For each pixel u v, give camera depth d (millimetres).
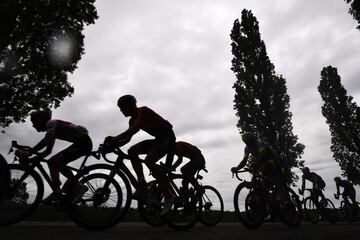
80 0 18141
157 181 4109
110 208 3811
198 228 4758
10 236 2924
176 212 4430
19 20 16312
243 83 27984
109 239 3012
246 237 3422
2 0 15133
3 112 17391
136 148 4082
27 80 17938
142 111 4039
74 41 18422
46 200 3688
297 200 6023
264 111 26578
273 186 5746
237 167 5754
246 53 28359
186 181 4672
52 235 3098
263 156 5715
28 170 3727
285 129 26609
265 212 5457
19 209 3670
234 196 5172
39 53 17688
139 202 4156
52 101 19125
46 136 3844
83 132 4070
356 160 33625
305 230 4699
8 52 16734
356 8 14641
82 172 3709
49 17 16938
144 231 3867
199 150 5680
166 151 4176
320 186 9398
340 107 35312
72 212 3582
